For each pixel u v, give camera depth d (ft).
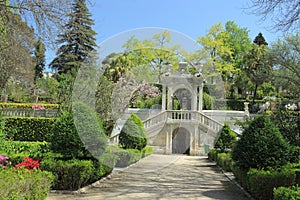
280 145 24.57
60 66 84.53
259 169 23.82
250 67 107.45
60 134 25.16
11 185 14.74
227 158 36.29
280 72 74.74
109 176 30.63
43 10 26.68
